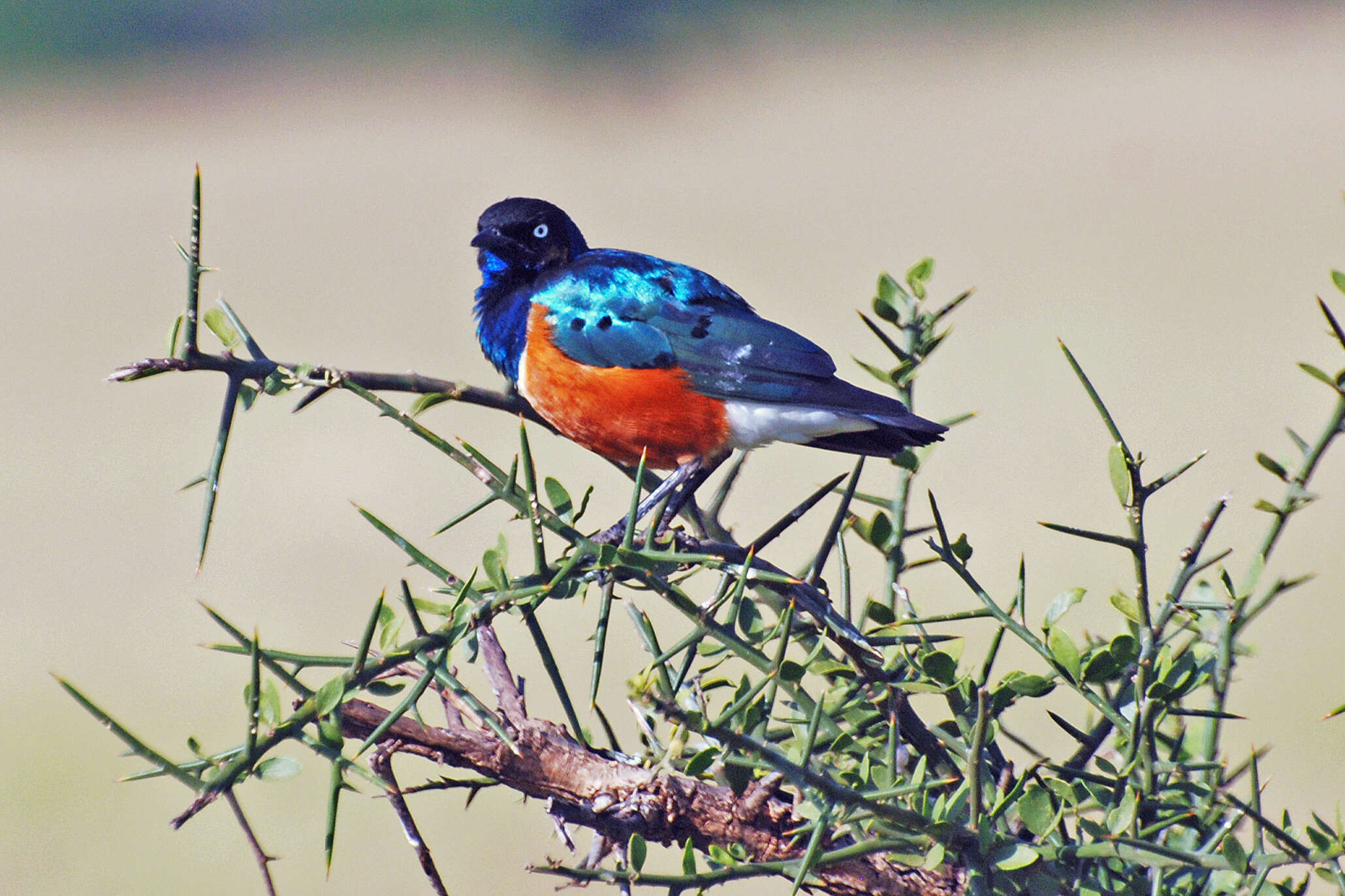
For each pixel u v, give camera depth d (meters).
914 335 7.36
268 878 4.94
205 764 5.04
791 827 5.78
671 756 5.34
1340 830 5.47
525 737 5.72
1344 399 6.09
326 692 5.16
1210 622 6.72
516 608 5.72
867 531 6.76
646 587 5.86
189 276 5.96
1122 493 5.79
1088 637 6.70
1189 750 6.89
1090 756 6.34
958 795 5.59
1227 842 5.44
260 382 6.17
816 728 5.30
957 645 5.98
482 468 5.90
